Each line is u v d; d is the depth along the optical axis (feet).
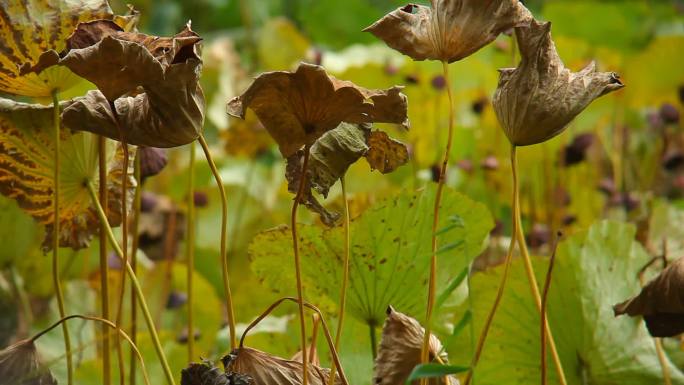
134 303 15.88
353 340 17.01
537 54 14.56
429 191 16.26
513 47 16.85
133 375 15.83
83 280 20.80
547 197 23.77
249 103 14.17
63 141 15.79
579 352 17.08
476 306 17.06
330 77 14.12
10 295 19.93
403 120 14.39
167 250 21.81
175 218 22.17
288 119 14.33
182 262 23.32
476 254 16.48
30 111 15.65
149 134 14.53
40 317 20.12
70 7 15.33
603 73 14.64
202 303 20.80
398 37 14.70
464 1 14.60
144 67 14.20
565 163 23.81
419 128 27.61
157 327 20.31
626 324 17.12
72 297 20.08
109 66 14.20
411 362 14.80
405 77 27.14
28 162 15.81
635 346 17.11
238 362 14.93
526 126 14.62
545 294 15.07
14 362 15.12
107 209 16.07
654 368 17.06
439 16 14.66
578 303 17.13
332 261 16.28
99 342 19.84
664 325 15.53
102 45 14.12
